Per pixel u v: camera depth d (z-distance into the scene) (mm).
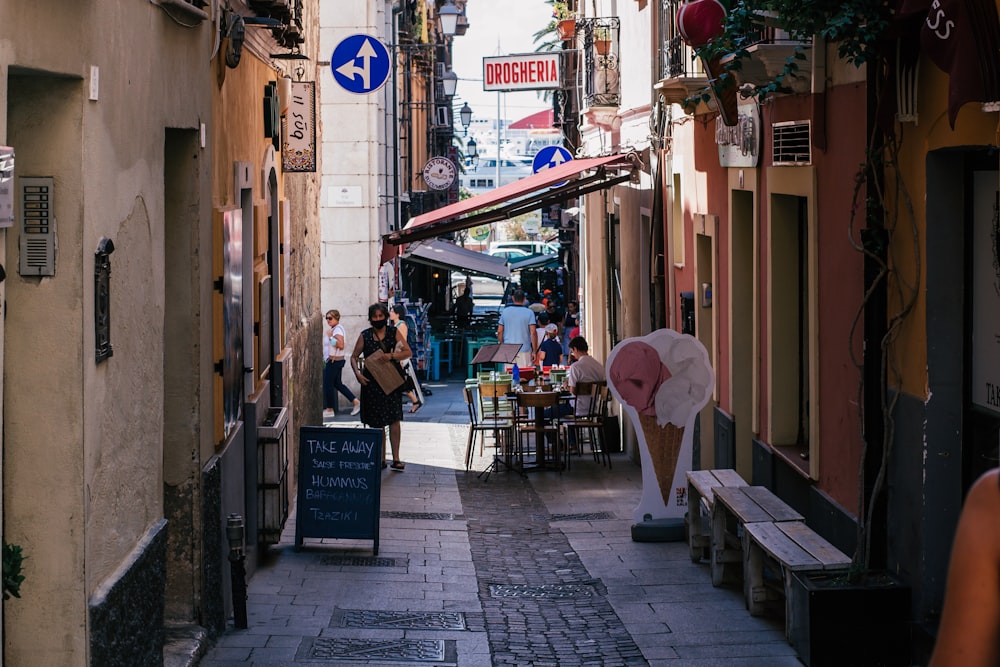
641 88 18781
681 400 12031
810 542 8500
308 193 16891
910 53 7652
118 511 6066
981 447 7348
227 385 8836
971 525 1806
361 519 11359
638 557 11477
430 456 18406
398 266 33094
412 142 42344
